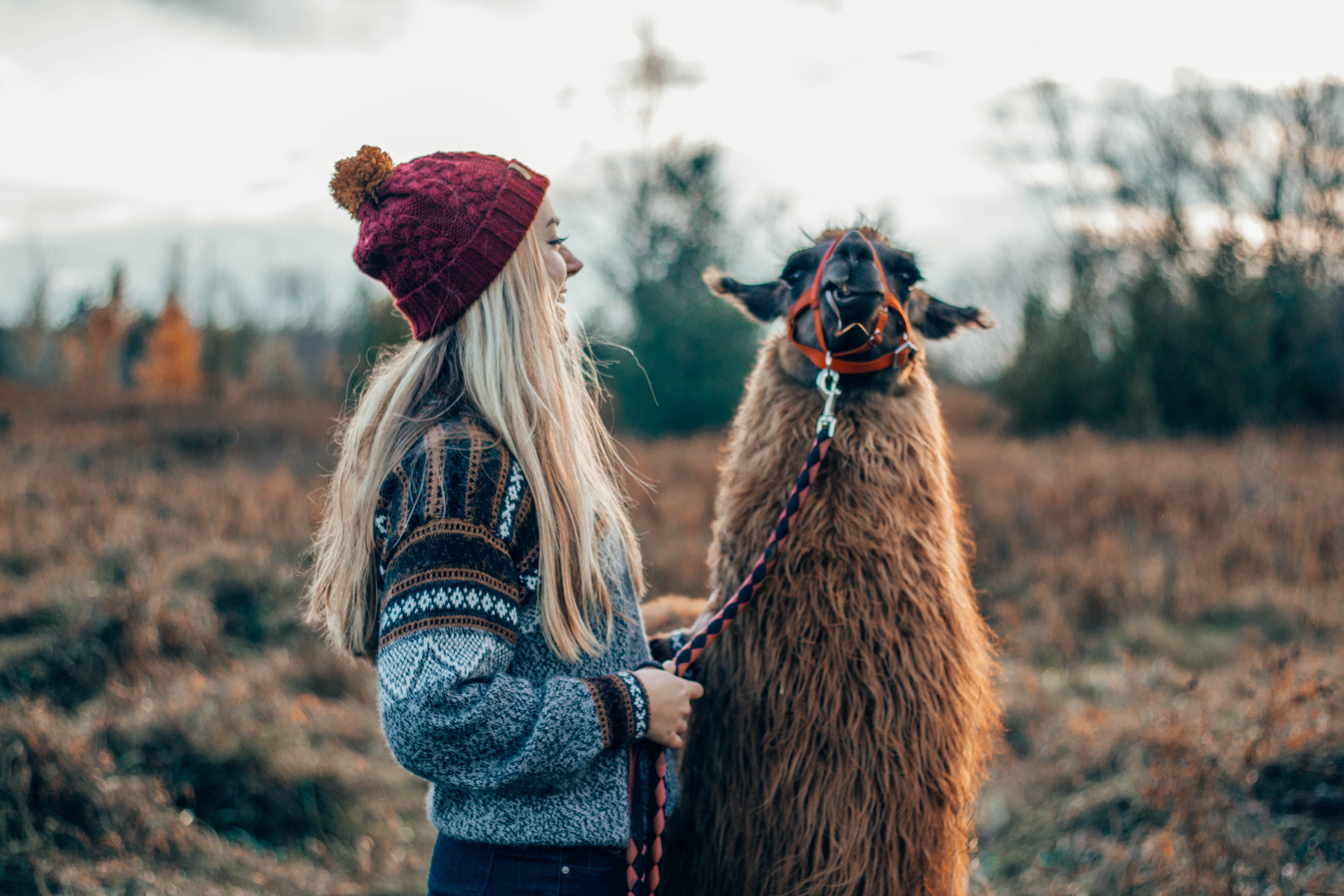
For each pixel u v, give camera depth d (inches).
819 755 74.3
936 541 80.7
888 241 95.3
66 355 1096.2
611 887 57.6
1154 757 140.3
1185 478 371.6
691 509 348.2
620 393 813.9
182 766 153.3
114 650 202.5
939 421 88.2
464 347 56.3
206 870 128.1
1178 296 716.0
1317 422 641.6
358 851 141.6
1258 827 121.6
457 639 49.0
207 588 257.8
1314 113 709.3
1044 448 532.4
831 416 78.3
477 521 51.1
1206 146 767.1
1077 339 726.5
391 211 55.9
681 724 58.7
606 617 59.1
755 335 847.7
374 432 57.7
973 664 79.8
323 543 62.1
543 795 54.8
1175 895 111.1
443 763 49.6
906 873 73.9
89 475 421.7
